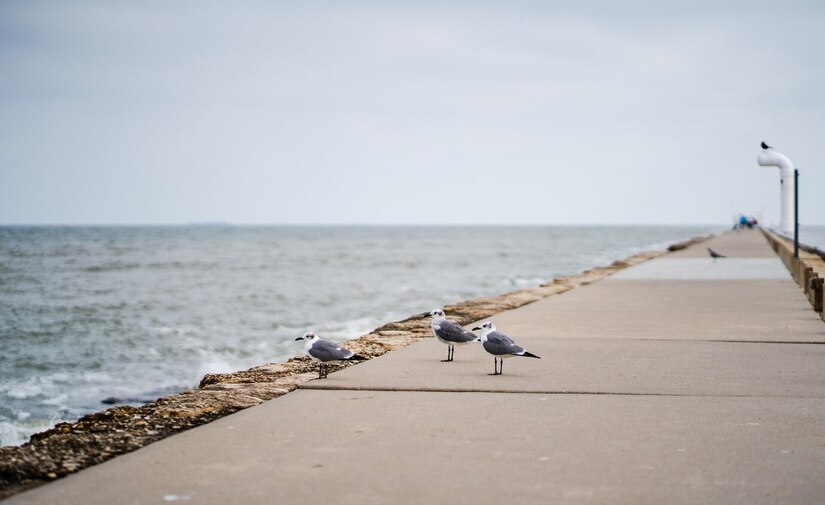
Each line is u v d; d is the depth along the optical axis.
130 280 46.84
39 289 39.53
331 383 9.30
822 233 103.44
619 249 98.44
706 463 6.00
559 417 7.52
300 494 5.34
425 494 5.33
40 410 12.49
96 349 19.05
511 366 10.44
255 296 35.03
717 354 11.38
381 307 29.52
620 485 5.50
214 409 7.87
